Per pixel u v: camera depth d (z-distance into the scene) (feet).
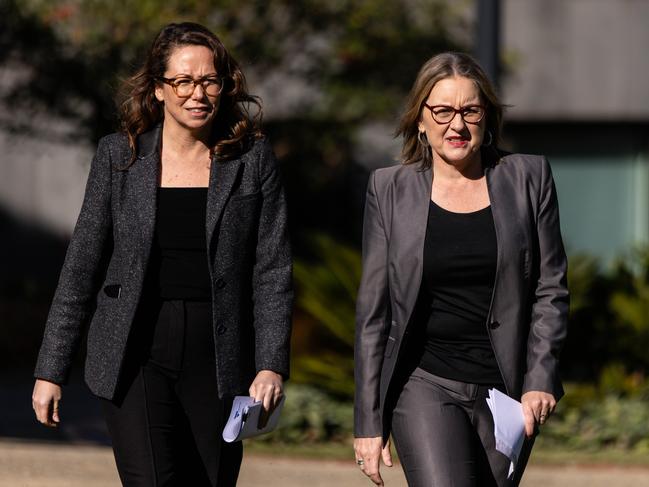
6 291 129.29
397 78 116.16
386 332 39.32
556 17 138.41
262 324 38.32
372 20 115.03
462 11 120.88
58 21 107.65
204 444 37.86
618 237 140.46
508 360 37.60
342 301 88.02
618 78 138.62
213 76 37.63
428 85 37.96
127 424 37.14
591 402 87.15
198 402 37.76
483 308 37.76
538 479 69.62
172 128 38.29
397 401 38.37
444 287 37.93
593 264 94.79
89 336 37.96
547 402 37.19
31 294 128.16
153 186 37.70
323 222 131.85
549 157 140.87
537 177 38.91
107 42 105.60
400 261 38.14
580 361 93.97
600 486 67.87
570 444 81.66
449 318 37.88
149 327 37.45
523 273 37.88
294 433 80.59
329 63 117.08
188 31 37.96
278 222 38.88
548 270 38.45
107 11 104.83
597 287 94.79
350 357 88.89
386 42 115.55
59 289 38.29
